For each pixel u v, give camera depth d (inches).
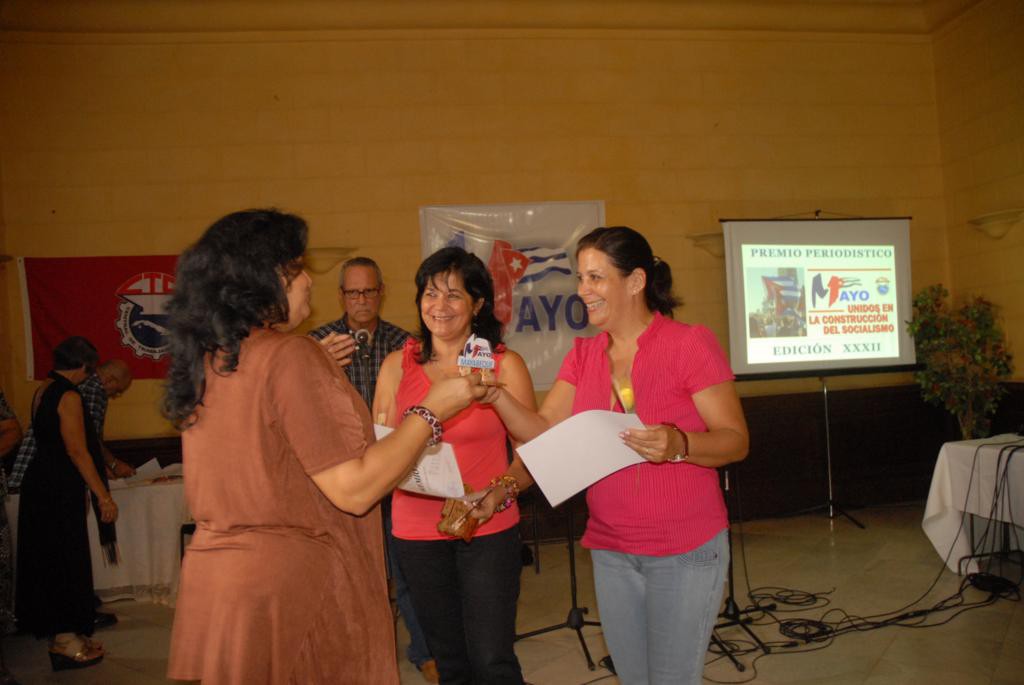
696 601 66.0
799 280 251.0
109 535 161.6
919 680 122.2
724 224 247.4
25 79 233.5
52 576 145.6
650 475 67.3
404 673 136.5
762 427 255.9
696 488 67.2
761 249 249.3
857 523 231.9
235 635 48.9
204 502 51.8
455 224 246.2
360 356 140.1
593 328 250.2
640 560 68.6
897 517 242.5
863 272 255.6
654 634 67.2
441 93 247.4
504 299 247.0
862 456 263.4
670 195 257.9
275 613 49.6
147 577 189.5
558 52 252.8
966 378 237.8
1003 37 242.8
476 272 90.1
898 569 183.8
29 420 229.3
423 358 92.0
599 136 254.5
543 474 67.5
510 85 250.4
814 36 266.7
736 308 246.7
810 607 159.9
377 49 245.6
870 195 269.6
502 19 248.1
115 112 236.5
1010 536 180.2
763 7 259.6
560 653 143.6
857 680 123.7
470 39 248.7
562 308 249.4
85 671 145.4
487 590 82.9
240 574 49.6
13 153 232.5
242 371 50.6
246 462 50.3
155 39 237.5
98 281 233.9
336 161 243.4
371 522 57.4
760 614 156.6
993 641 136.2
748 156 263.0
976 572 172.9
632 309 72.1
